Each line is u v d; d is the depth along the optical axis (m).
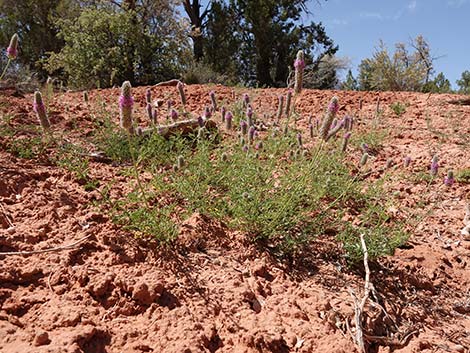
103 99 6.48
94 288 2.19
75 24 16.05
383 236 3.09
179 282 2.42
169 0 16.94
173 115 4.48
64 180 3.33
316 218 3.23
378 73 15.10
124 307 2.15
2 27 20.53
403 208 4.09
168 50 16.72
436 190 4.68
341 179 3.95
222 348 2.05
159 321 2.09
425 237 3.66
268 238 3.09
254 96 8.23
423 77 14.59
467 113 8.01
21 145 3.67
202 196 3.34
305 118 7.13
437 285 2.95
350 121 4.63
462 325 2.57
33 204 2.85
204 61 21.77
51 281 2.21
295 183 3.14
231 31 22.61
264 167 3.71
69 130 4.56
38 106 2.95
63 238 2.57
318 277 2.79
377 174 4.99
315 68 22.14
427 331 2.47
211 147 4.55
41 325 1.92
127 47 15.75
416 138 6.53
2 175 3.12
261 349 2.06
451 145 6.19
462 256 3.36
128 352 1.90
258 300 2.43
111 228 2.75
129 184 3.20
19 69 11.21
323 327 2.30
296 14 22.61
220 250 2.85
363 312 2.46
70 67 15.72
